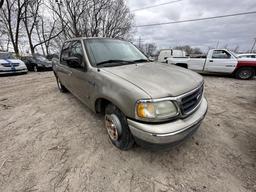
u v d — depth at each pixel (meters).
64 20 20.48
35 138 2.50
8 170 1.86
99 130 2.70
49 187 1.63
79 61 2.56
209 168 1.86
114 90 1.83
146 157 2.03
